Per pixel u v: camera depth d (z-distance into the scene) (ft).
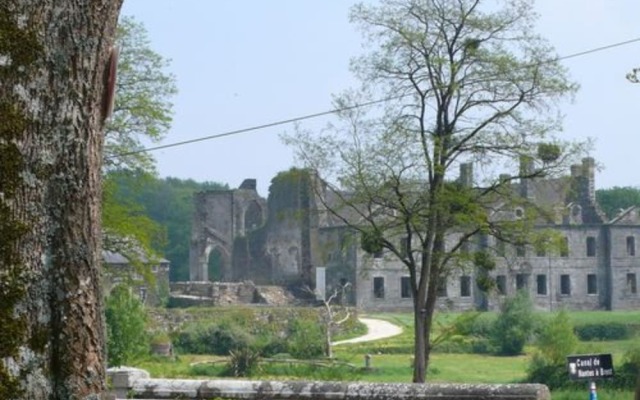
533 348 286.87
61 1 22.80
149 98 150.41
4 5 22.35
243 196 527.81
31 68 22.38
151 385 66.23
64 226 22.94
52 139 22.74
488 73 143.64
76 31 23.00
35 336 22.49
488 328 301.84
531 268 490.49
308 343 292.81
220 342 308.81
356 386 63.72
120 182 178.09
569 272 499.92
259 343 309.22
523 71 144.25
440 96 144.97
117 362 191.52
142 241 149.89
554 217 152.05
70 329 22.94
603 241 509.35
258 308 372.58
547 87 146.41
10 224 22.22
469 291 462.60
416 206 144.46
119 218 147.74
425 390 63.05
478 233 149.38
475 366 250.98
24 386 22.29
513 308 295.48
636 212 515.50
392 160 185.37
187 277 648.38
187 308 380.17
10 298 22.21
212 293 445.78
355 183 145.38
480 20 143.64
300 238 481.05
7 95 22.22
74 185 23.07
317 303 457.68
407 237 147.95
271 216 500.74
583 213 511.40
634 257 511.40
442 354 288.51
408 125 145.28
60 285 22.90
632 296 510.17
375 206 151.84
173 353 293.84
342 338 356.79
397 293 463.42
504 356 284.20
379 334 370.53
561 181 152.25
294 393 64.64
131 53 150.30
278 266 494.59
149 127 151.02
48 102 22.68
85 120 23.24
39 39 22.49
